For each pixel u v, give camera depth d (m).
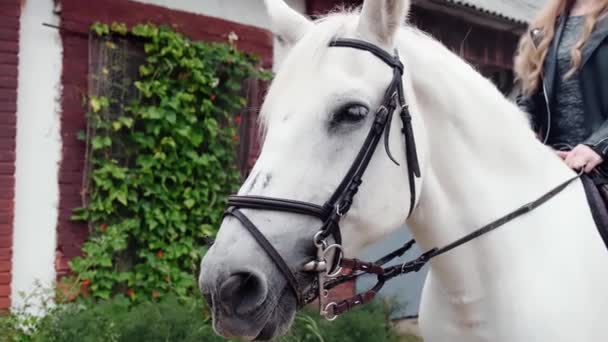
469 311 1.89
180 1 4.81
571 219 1.88
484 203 1.85
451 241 1.87
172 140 4.60
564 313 1.75
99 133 4.41
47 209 4.26
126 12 4.53
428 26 5.89
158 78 4.62
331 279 1.79
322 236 1.58
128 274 4.50
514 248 1.83
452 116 1.85
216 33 5.00
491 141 1.89
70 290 4.12
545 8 2.37
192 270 4.81
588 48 2.15
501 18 5.93
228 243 1.54
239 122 5.08
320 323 4.37
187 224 4.80
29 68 4.16
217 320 1.53
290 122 1.62
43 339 3.62
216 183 4.94
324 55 1.68
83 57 4.38
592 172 2.05
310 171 1.59
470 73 1.96
